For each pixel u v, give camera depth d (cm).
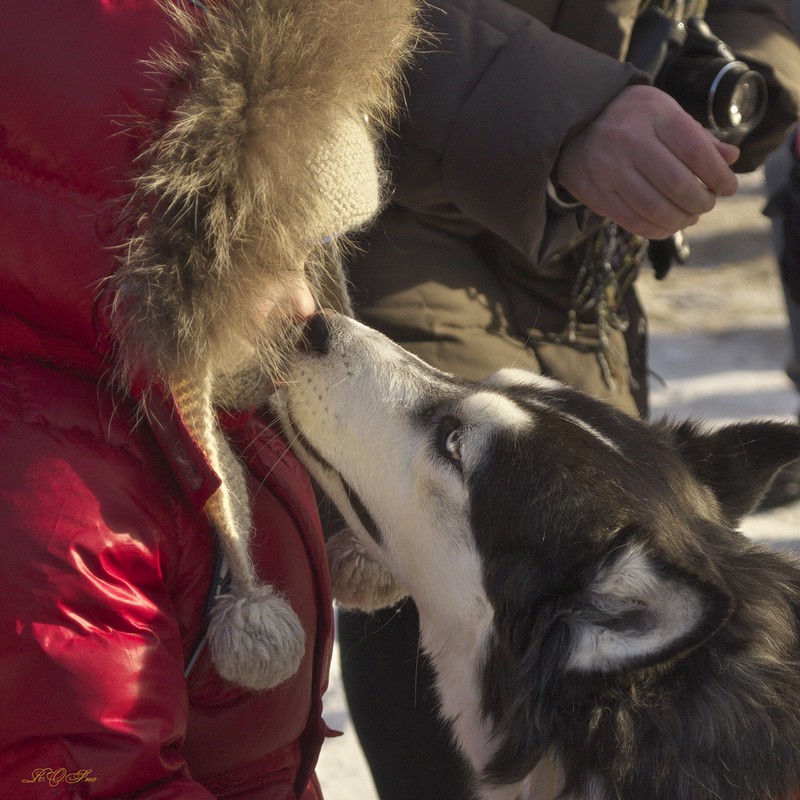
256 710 173
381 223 235
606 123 210
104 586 141
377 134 200
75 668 138
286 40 147
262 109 144
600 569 177
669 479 206
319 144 152
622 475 198
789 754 178
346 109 157
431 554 209
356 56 155
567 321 255
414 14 185
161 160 140
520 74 208
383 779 260
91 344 148
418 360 222
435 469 205
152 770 144
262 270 151
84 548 140
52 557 138
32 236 141
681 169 205
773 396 688
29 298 145
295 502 187
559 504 192
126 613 143
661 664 161
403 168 221
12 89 137
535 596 188
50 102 137
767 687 179
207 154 141
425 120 212
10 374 149
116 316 142
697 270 991
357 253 237
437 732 249
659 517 192
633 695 172
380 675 253
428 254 237
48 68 137
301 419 214
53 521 139
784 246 500
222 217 143
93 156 138
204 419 151
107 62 138
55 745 139
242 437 185
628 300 277
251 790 178
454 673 216
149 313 141
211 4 150
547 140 205
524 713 188
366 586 222
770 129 269
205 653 164
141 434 153
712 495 224
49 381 150
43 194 140
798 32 381
